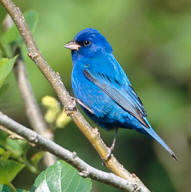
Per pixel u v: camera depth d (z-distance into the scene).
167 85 13.74
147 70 13.88
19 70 8.38
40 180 4.99
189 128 13.20
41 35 12.86
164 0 14.21
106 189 12.27
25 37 5.88
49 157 7.69
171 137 13.41
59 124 7.35
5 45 8.05
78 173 5.00
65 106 5.96
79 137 13.16
